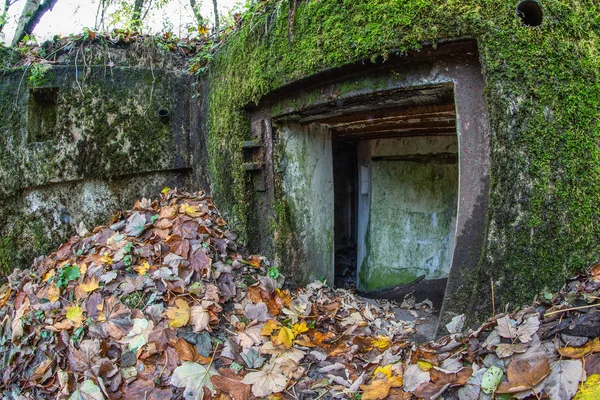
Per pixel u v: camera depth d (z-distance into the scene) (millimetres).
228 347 2049
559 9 1697
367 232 4012
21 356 2205
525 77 1674
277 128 2852
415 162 3758
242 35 2781
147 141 3420
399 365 1818
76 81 3229
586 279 1673
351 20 2057
